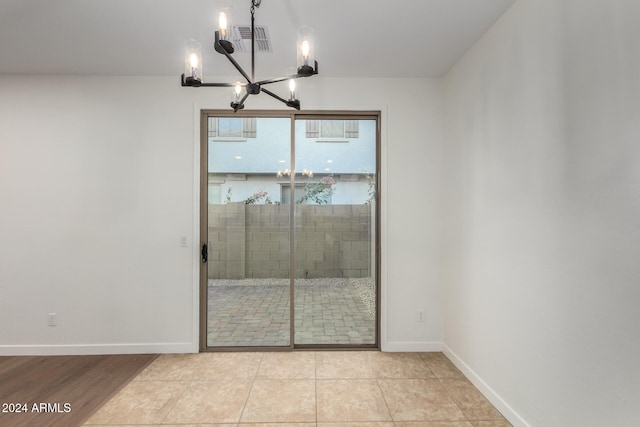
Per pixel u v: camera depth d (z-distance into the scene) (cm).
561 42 154
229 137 301
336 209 305
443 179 294
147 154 289
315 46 243
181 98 292
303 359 277
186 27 215
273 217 303
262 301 301
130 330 287
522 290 183
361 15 204
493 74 214
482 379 224
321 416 198
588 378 138
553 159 159
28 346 281
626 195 123
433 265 295
